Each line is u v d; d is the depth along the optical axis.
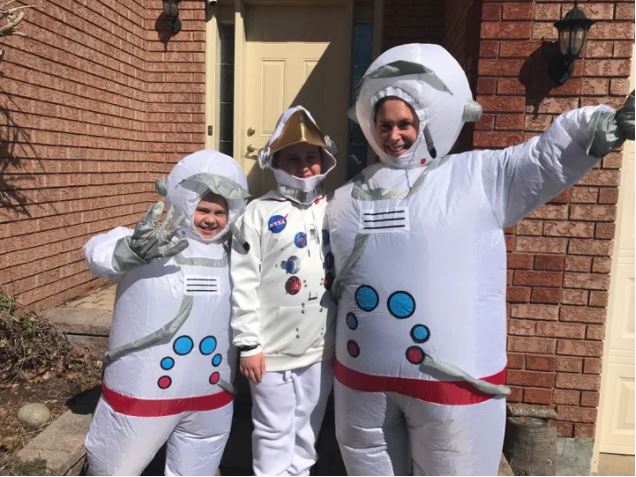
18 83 3.63
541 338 3.15
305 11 5.38
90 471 2.39
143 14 5.29
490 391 1.95
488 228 1.96
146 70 5.38
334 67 5.41
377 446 2.13
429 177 2.01
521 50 2.99
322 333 2.30
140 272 2.21
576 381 3.15
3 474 2.43
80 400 3.16
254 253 2.26
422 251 1.93
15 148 3.63
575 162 1.80
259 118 5.54
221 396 2.33
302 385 2.34
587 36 2.94
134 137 5.21
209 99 5.38
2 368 3.42
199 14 5.27
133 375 2.20
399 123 2.00
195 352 2.23
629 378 3.59
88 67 4.41
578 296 3.10
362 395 2.06
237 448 3.02
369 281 2.00
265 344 2.29
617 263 3.49
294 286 2.24
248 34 5.45
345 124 5.43
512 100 3.02
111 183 4.84
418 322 1.93
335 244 2.14
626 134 1.73
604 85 2.96
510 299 3.14
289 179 2.27
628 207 3.45
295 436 2.38
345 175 5.49
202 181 2.18
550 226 3.08
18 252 3.70
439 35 5.12
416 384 1.95
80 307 4.05
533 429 3.03
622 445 3.66
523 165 1.88
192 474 2.34
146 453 2.29
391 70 1.98
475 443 1.99
